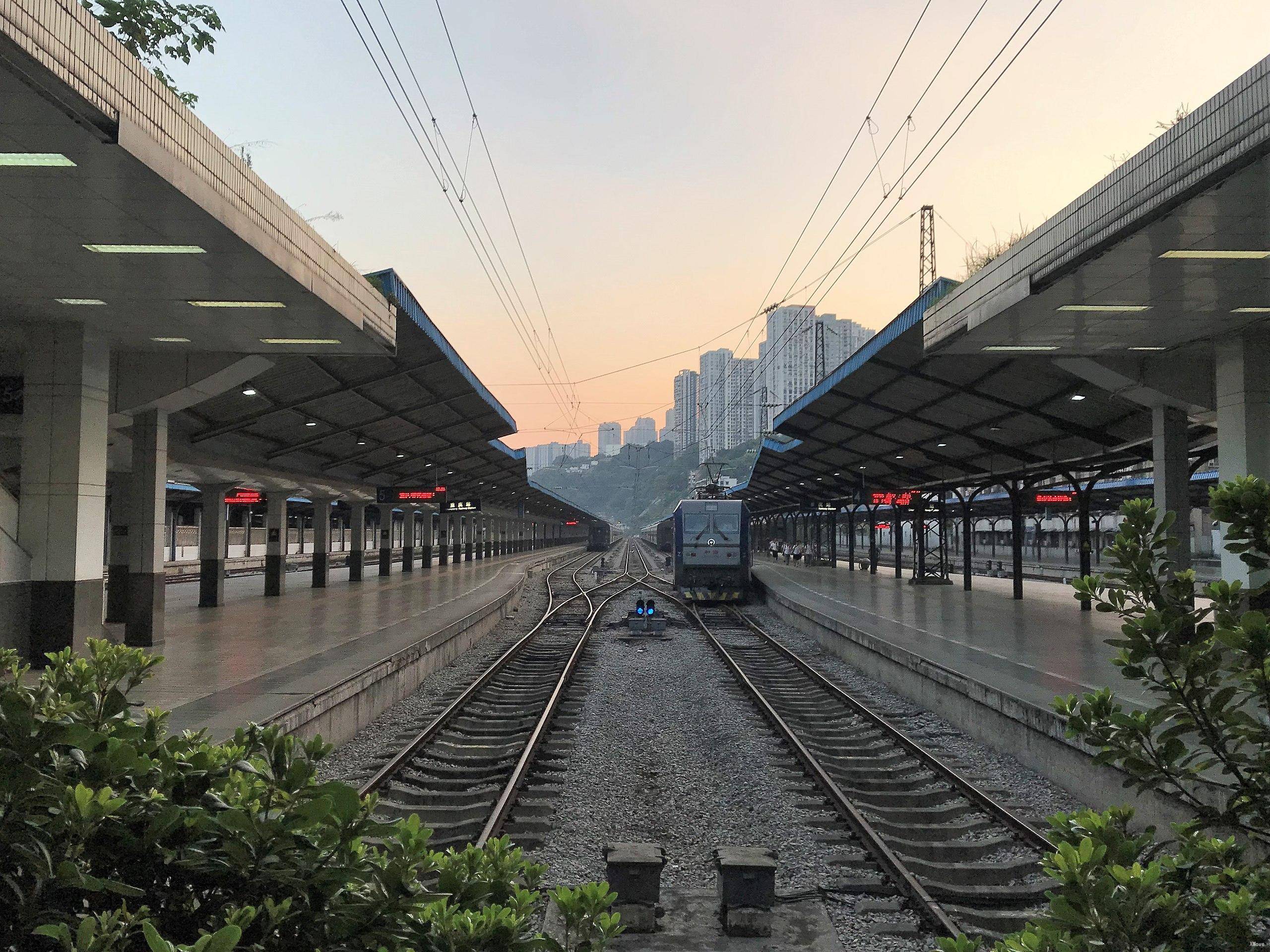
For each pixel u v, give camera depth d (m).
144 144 6.61
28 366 11.65
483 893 2.34
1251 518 2.46
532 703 13.42
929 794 8.56
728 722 11.80
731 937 5.32
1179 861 2.39
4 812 1.87
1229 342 12.05
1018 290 10.13
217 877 2.07
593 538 90.56
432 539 46.16
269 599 25.36
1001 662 12.88
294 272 9.51
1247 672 2.39
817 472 34.81
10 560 11.22
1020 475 23.58
